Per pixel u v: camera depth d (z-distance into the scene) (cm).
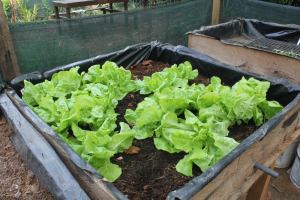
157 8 159
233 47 130
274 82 86
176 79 93
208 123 66
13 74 120
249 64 128
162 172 61
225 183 54
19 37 119
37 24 122
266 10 178
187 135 65
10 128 79
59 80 91
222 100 76
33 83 94
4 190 64
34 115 68
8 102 77
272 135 67
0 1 109
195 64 108
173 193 44
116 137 65
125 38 153
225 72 99
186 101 75
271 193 116
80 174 52
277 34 163
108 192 46
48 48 129
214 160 61
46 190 63
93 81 94
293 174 120
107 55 110
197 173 61
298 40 158
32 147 63
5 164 71
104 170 60
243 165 58
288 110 69
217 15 195
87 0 228
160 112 72
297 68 113
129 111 79
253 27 170
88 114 75
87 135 62
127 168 63
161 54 119
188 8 175
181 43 183
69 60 137
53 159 57
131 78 106
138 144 70
